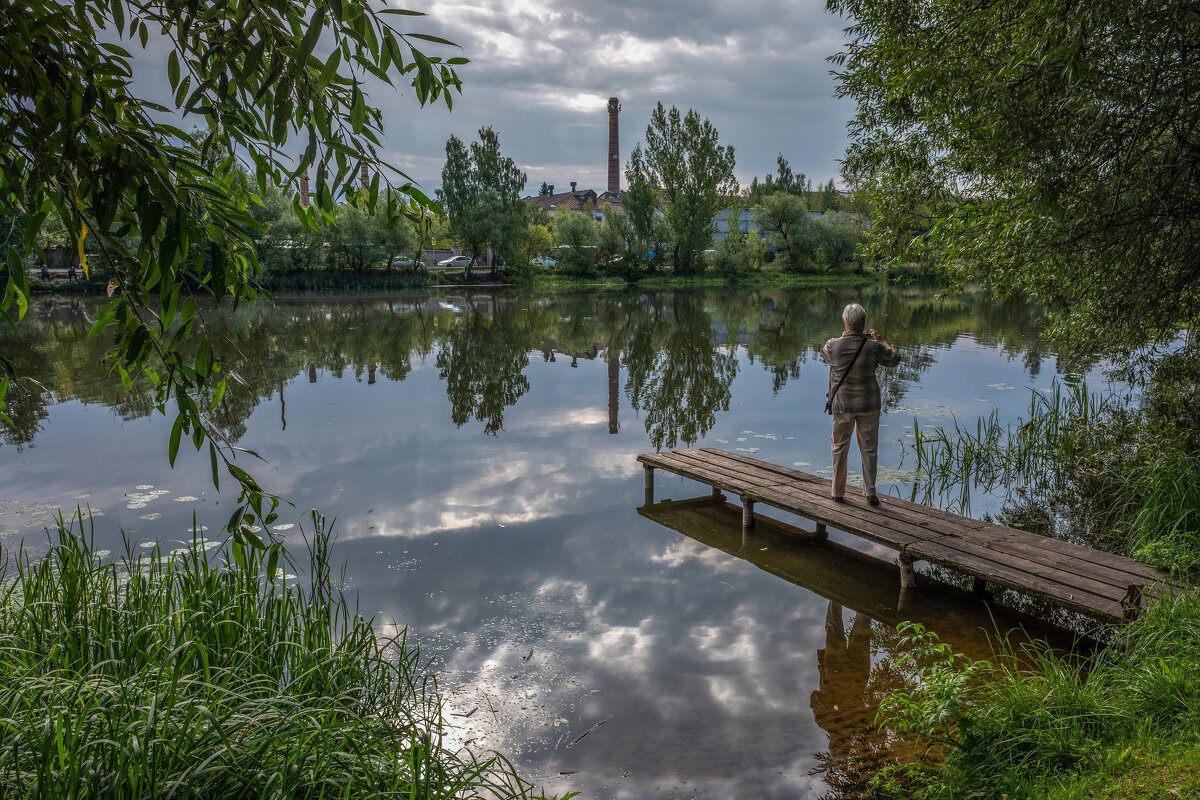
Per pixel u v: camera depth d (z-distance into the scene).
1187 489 6.52
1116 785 2.86
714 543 7.04
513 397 14.46
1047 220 6.25
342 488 8.62
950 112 7.61
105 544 6.59
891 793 3.41
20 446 10.48
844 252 63.12
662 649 4.95
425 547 6.77
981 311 32.12
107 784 2.36
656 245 57.66
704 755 3.77
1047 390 13.80
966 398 13.25
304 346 21.53
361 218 46.88
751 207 75.12
